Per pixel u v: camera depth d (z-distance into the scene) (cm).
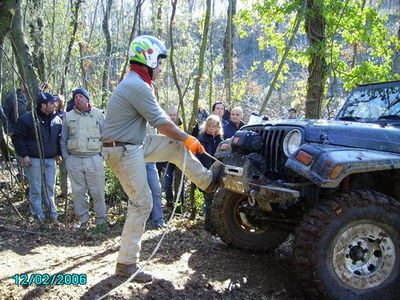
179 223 630
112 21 1409
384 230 379
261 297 383
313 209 373
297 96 1394
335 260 367
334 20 816
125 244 377
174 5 619
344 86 911
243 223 501
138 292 353
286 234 512
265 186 394
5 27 516
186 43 1446
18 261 436
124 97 361
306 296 381
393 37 918
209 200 539
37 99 650
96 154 605
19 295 350
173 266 437
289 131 412
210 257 474
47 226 586
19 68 672
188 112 1032
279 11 855
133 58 371
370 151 388
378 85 525
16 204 746
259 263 470
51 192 665
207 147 613
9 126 838
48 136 652
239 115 680
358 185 421
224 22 1436
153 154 401
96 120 609
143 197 374
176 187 680
